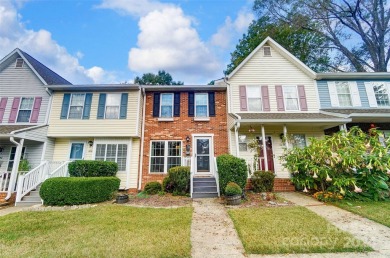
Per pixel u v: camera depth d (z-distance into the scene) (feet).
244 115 33.81
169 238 13.14
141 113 37.29
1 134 28.96
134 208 21.36
